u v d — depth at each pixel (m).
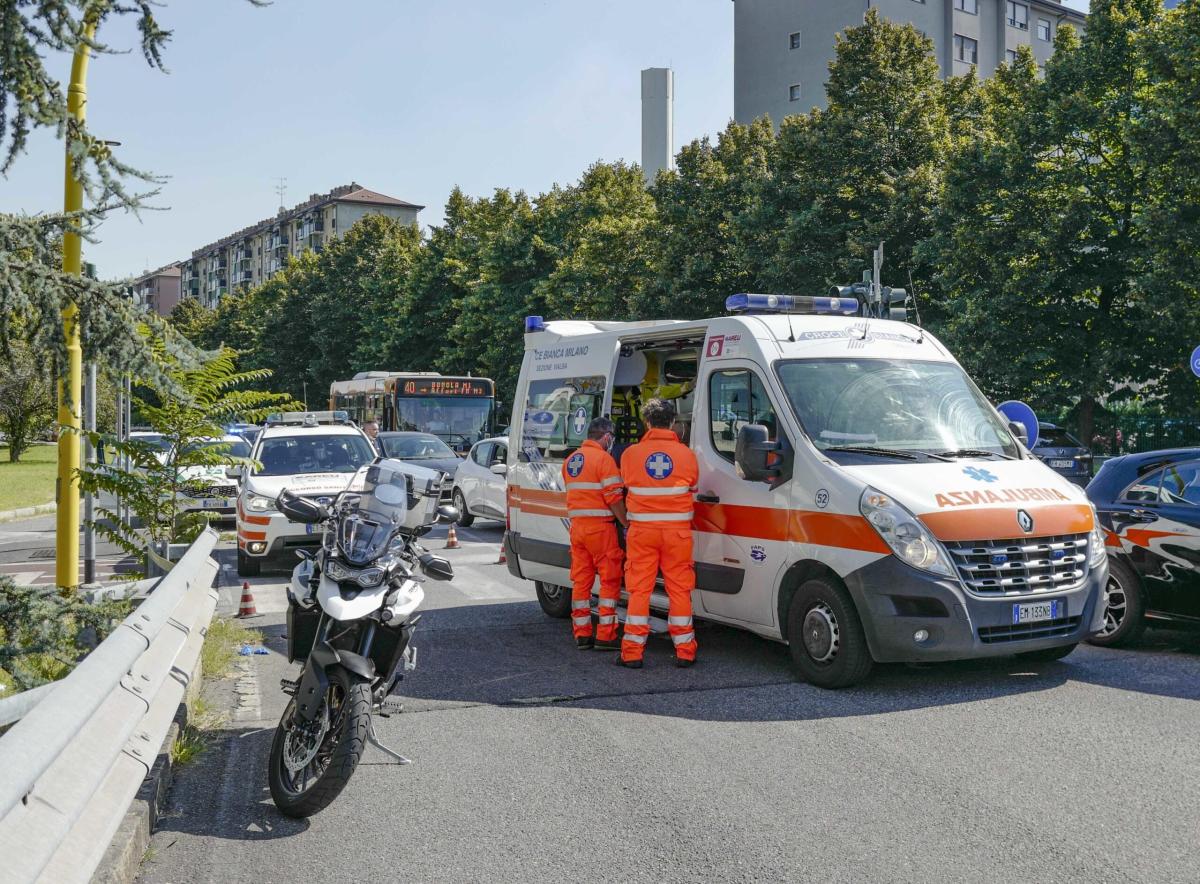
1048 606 6.61
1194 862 4.05
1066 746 5.52
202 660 7.44
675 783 5.08
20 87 4.84
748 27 57.38
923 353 8.03
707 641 8.52
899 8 53.31
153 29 5.05
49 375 5.33
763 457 6.97
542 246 41.72
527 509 9.87
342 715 4.54
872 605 6.48
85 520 11.16
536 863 4.16
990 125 28.00
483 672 7.55
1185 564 7.45
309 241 120.31
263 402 10.10
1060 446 20.00
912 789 4.92
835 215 28.58
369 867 4.14
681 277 32.44
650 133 55.06
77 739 3.47
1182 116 20.05
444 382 27.08
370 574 4.84
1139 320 22.41
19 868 2.58
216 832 4.52
